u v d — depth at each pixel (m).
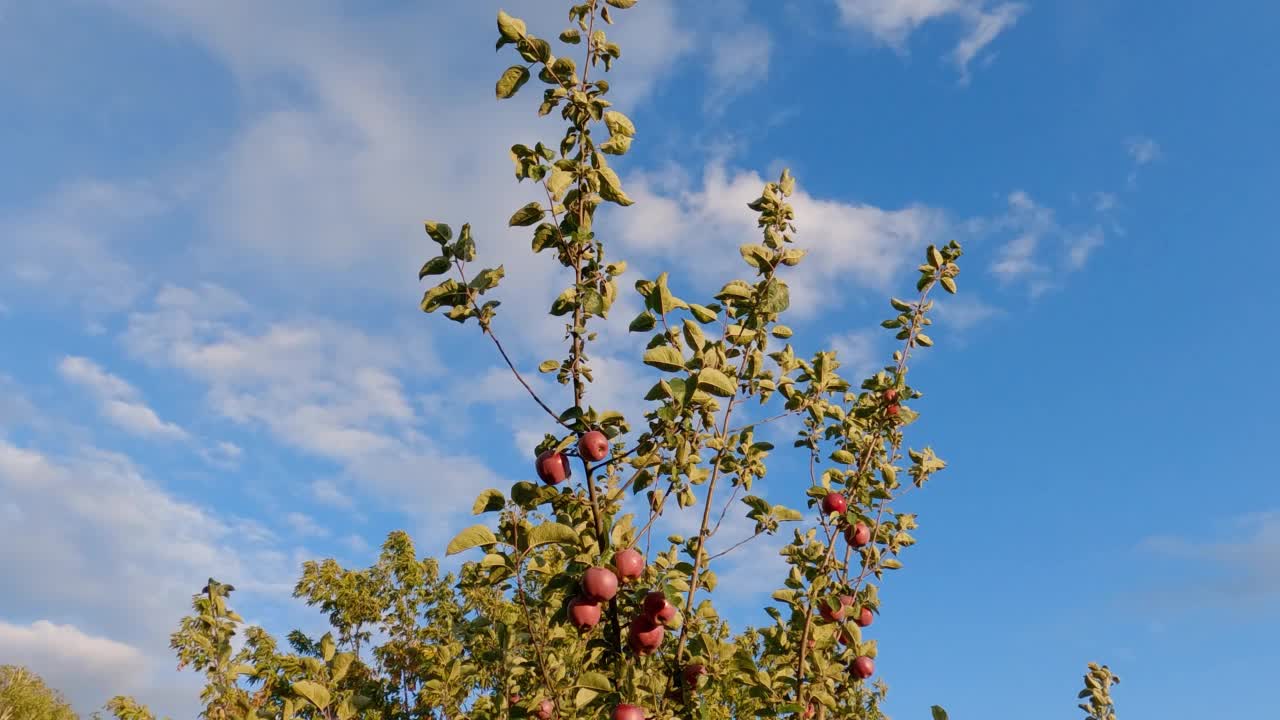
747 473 5.44
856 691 6.36
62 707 23.81
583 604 4.29
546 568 5.05
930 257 6.90
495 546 4.61
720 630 7.90
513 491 4.50
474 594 13.69
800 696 5.37
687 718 4.70
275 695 11.69
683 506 5.20
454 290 4.35
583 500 4.64
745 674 5.43
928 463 7.17
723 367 4.86
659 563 5.32
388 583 17.67
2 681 22.92
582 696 4.52
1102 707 6.08
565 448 4.62
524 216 4.39
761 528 5.57
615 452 5.03
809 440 6.55
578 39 4.49
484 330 4.41
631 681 4.41
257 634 14.26
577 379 4.58
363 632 17.23
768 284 4.84
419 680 16.02
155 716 10.24
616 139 4.47
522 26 4.29
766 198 4.96
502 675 5.41
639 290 4.77
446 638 16.06
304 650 16.80
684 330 4.64
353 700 5.31
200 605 5.73
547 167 4.34
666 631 5.21
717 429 5.33
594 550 4.45
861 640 5.96
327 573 17.47
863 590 6.43
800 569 6.23
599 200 4.48
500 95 4.41
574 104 4.35
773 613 6.14
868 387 6.69
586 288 4.48
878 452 6.75
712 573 5.36
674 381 4.48
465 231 4.47
